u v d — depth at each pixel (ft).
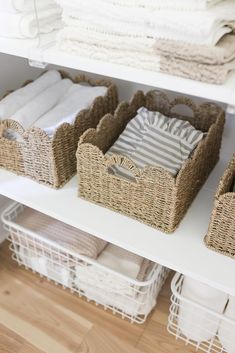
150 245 2.55
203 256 2.48
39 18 2.54
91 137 2.70
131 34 2.09
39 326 3.38
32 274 3.84
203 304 2.87
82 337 3.30
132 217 2.72
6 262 3.95
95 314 3.48
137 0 2.00
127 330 3.35
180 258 2.46
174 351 3.19
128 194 2.60
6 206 4.18
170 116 3.37
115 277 3.12
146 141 2.81
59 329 3.36
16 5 2.43
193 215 2.78
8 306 3.54
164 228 2.62
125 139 2.94
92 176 2.68
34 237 3.38
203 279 2.36
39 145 2.73
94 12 2.14
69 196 2.92
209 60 1.92
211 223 2.39
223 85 1.98
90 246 3.27
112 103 3.42
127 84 3.80
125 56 2.18
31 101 3.12
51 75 3.47
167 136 2.81
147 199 2.53
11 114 3.03
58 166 2.85
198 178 2.85
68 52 2.37
